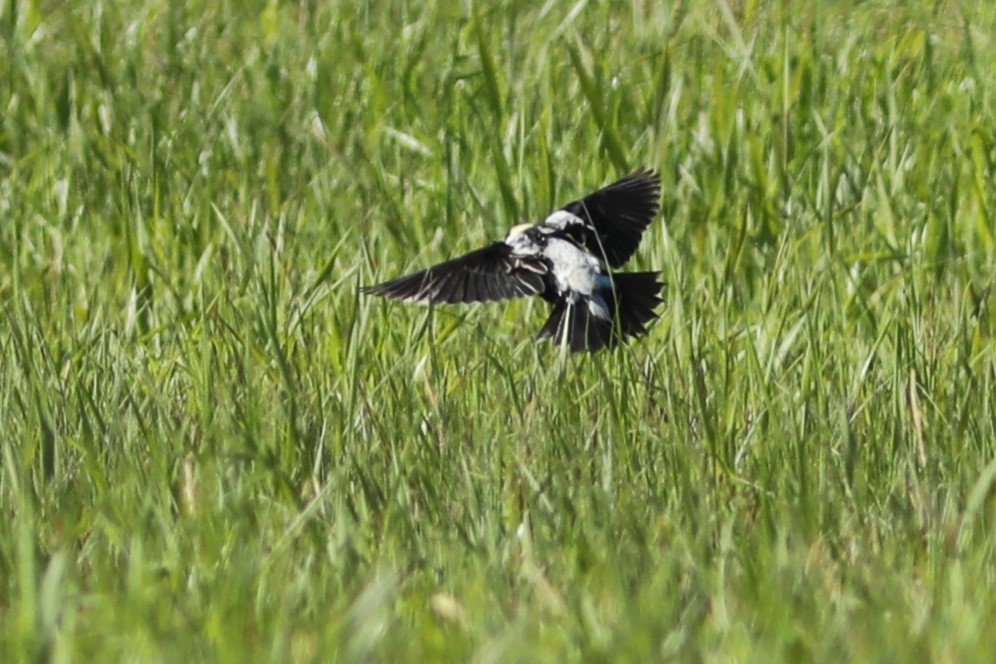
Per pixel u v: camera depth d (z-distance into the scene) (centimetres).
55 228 1497
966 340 1142
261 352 1171
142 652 734
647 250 1387
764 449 1016
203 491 952
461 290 902
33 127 1781
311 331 1231
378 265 1384
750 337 1148
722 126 1599
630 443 1043
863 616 781
